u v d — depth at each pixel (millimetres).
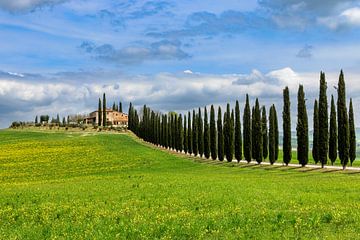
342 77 76562
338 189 40469
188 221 23094
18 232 22109
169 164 97750
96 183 51469
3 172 82812
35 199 36594
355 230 20500
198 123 120312
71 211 29078
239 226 21703
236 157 99812
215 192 37438
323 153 78250
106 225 23219
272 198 32969
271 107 97812
